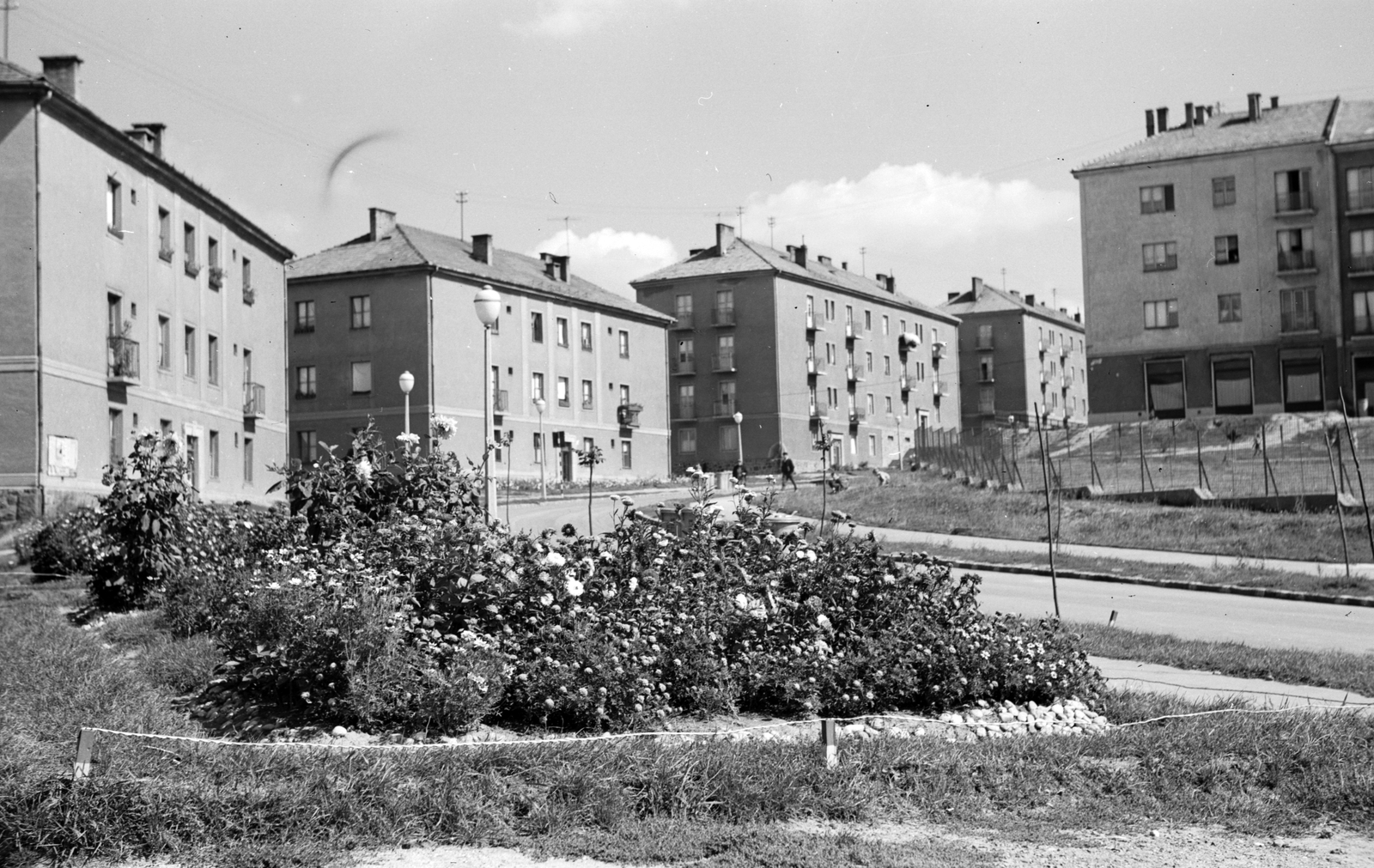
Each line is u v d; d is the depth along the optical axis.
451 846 6.11
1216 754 8.29
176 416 39.69
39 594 18.67
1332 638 16.78
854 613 10.11
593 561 9.37
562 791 6.66
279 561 10.20
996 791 7.37
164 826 5.93
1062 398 122.88
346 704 8.19
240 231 46.56
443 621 8.99
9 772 6.35
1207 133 67.31
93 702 8.85
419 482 12.23
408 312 62.91
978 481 42.03
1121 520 32.94
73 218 33.09
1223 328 64.69
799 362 86.44
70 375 32.69
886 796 7.15
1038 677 9.98
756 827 6.50
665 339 81.38
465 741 7.83
